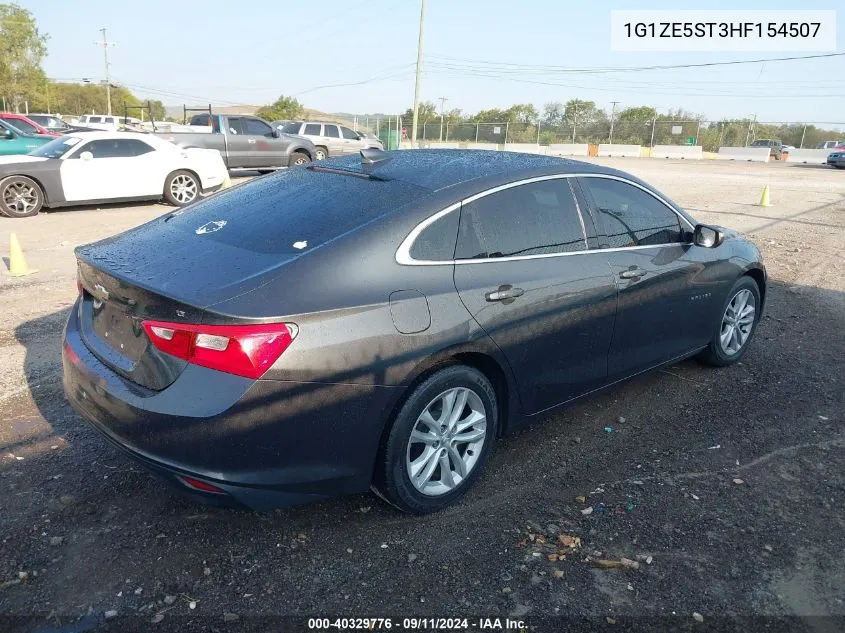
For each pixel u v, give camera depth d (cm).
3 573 275
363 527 313
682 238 450
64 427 397
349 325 276
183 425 258
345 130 2678
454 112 6606
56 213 1262
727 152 4756
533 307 340
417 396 299
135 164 1307
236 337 256
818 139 5319
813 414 442
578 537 308
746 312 517
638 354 419
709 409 446
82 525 307
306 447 275
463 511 328
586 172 396
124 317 291
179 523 311
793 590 279
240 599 265
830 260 947
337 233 300
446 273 312
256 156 1892
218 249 302
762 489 352
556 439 403
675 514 328
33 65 6512
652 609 266
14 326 575
